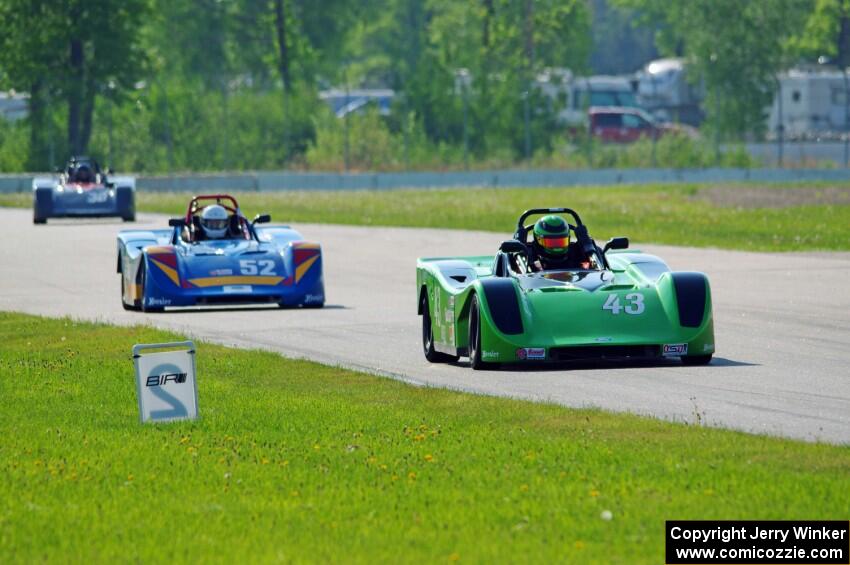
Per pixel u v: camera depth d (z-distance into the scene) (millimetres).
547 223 51688
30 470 32406
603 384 43969
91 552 25109
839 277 80125
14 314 69375
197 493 29672
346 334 60562
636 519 26312
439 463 31922
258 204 170375
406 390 43500
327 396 42938
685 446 32938
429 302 52844
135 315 70000
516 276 50594
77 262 100500
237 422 38000
